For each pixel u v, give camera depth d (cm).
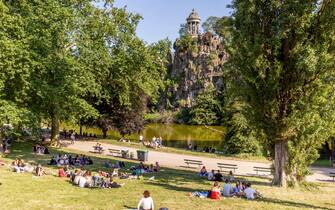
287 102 2503
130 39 4869
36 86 3164
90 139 5281
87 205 1720
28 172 2497
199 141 7525
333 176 3275
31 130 3366
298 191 2438
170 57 18000
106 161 3138
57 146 4234
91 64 4231
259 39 2389
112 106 5406
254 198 2050
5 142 3394
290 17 2323
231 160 4175
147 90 5262
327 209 1911
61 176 2414
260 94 2514
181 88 15850
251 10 2389
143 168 2950
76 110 3912
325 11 2342
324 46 2342
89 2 4184
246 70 2494
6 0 3269
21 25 3003
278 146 2594
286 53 2455
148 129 10331
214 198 1962
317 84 2419
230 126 4700
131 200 1848
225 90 2753
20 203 1700
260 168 3378
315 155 2639
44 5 3334
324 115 2533
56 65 3397
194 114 12238
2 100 2825
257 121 2594
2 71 2794
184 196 1995
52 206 1677
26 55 2883
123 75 5047
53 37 3466
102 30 4397
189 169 3388
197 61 15862
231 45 2552
